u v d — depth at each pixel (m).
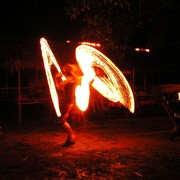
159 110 18.73
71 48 16.55
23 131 13.05
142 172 7.27
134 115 17.31
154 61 19.30
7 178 7.04
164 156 8.60
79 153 9.12
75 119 15.15
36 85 17.47
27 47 15.29
